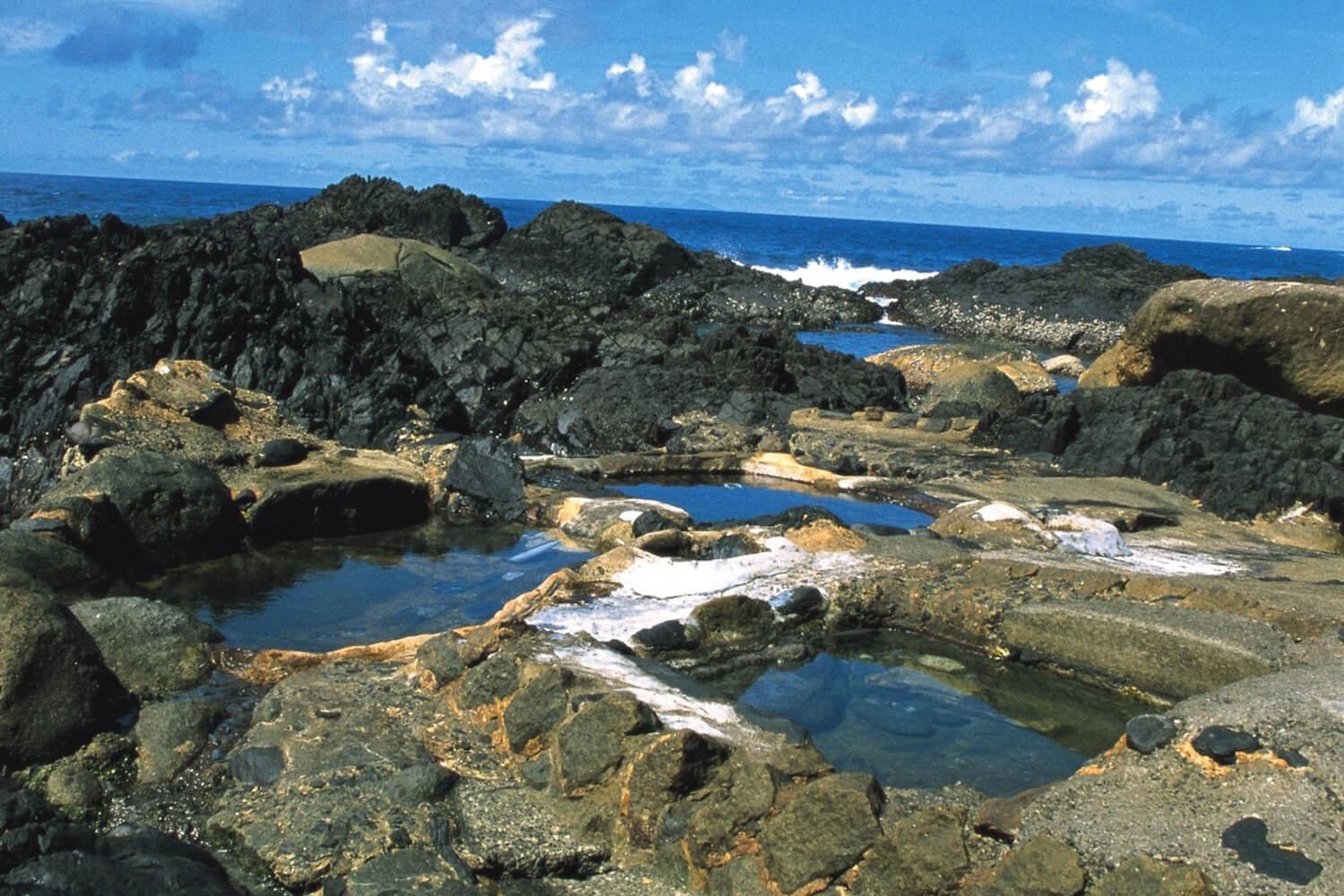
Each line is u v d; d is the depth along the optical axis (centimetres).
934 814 550
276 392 1488
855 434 1605
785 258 6975
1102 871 515
